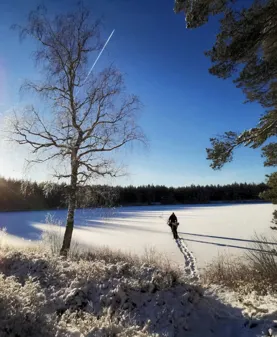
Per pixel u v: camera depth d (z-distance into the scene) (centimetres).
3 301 318
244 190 10650
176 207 7344
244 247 1583
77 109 1268
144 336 357
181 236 2233
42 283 527
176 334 384
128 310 430
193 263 1252
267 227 2497
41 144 1255
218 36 529
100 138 1259
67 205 1354
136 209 6812
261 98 641
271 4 474
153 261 935
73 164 1266
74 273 542
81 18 1246
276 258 932
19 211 5759
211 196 10706
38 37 1222
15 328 289
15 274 578
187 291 468
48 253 741
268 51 542
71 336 335
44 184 1280
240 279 767
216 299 514
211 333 398
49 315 371
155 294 454
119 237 2252
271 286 640
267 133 613
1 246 914
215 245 1734
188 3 539
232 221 3228
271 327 385
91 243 1945
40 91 1245
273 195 794
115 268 528
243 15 505
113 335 349
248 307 480
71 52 1243
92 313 424
